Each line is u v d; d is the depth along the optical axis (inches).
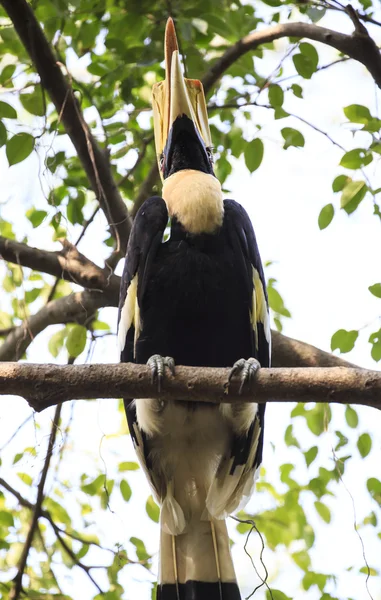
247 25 478.9
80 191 483.8
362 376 266.5
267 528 486.9
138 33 463.2
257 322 342.6
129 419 353.4
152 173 469.4
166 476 351.6
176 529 344.5
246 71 496.7
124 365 282.5
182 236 337.4
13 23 408.8
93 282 450.9
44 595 438.3
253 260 344.2
